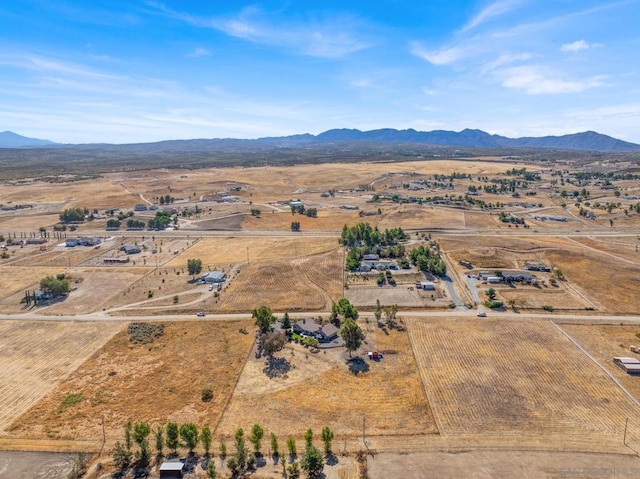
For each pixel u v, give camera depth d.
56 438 71.56
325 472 63.12
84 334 107.81
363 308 121.25
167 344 102.31
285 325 107.81
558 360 93.50
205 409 78.31
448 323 111.31
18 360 95.50
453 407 77.94
